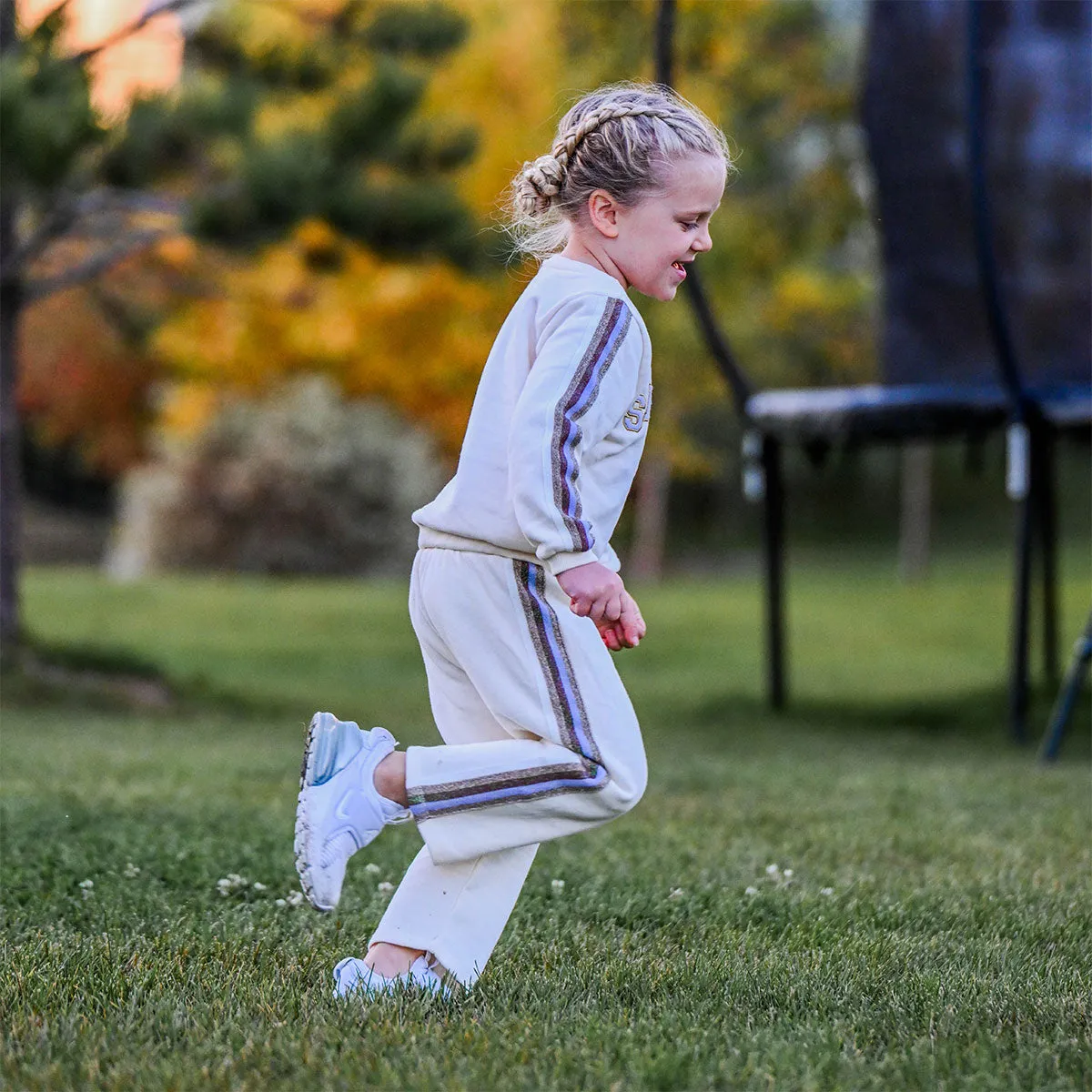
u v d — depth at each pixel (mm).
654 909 10969
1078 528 88188
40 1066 6520
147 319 45344
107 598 50344
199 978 8359
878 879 12531
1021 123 26875
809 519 98188
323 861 7289
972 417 26047
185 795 16391
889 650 45625
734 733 29703
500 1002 7828
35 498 99688
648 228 7812
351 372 65438
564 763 7297
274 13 32188
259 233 26859
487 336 56594
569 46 54875
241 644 43156
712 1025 7469
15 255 29391
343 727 7434
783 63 56250
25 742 22844
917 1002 8180
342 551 65188
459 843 7332
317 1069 6543
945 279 27922
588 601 7117
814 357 67188
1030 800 18375
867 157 28688
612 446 7629
